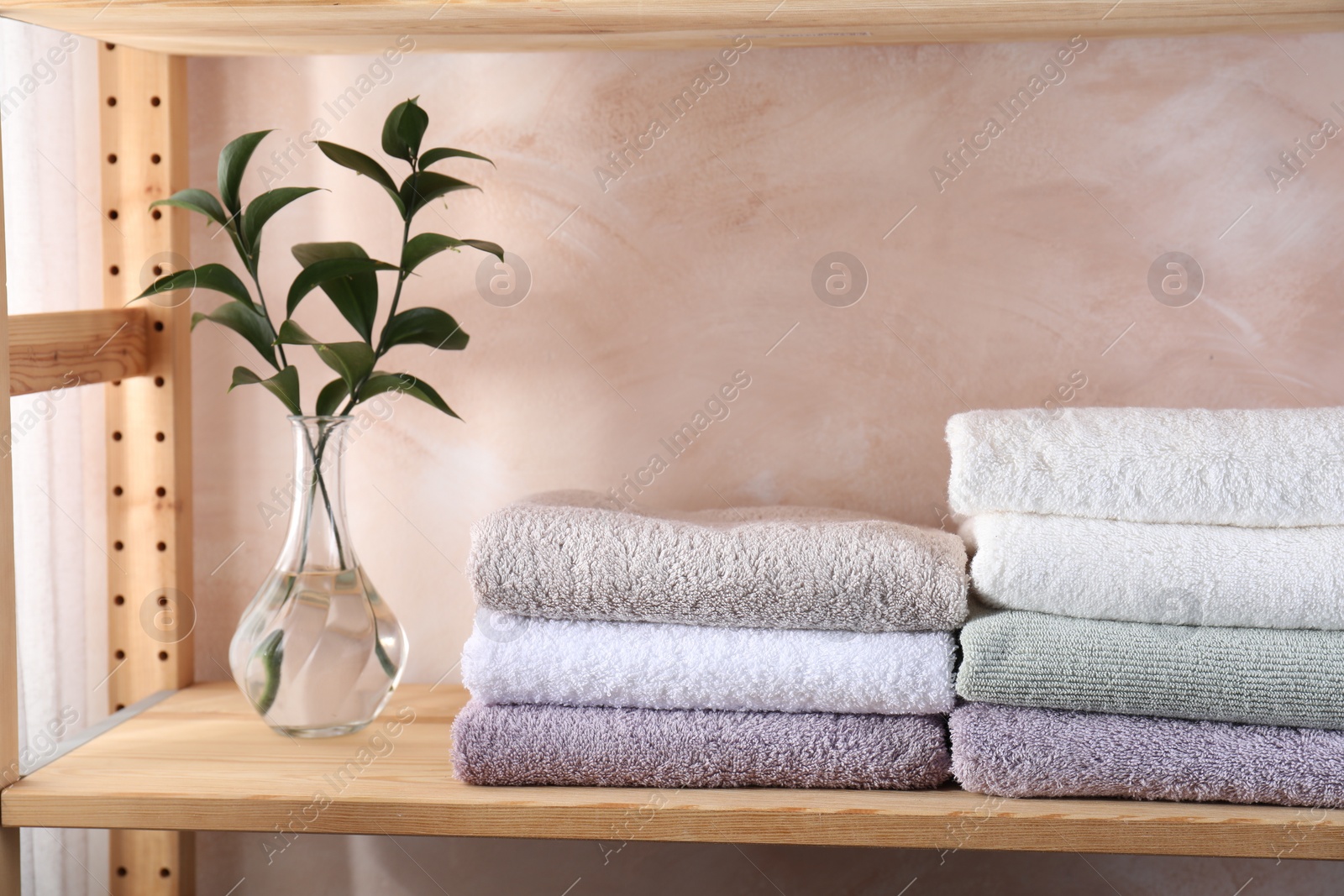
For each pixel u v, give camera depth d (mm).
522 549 613
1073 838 562
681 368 786
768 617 605
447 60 771
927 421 776
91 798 596
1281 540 586
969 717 590
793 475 788
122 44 714
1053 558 590
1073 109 749
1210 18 658
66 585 773
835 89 758
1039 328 765
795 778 599
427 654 819
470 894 848
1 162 595
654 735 601
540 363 793
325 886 853
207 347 800
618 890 840
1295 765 559
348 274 667
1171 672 572
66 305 760
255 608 678
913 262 767
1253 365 755
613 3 591
